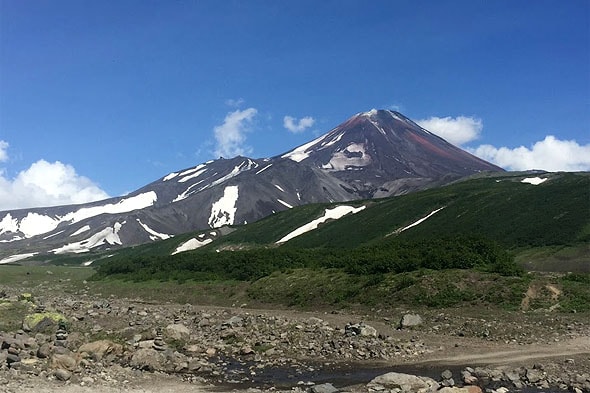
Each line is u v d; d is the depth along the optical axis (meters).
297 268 68.12
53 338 31.33
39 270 113.94
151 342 31.39
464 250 52.72
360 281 54.22
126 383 22.42
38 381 21.22
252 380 24.47
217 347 32.38
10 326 34.62
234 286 68.19
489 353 29.47
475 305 43.19
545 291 43.00
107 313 43.88
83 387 20.91
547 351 29.31
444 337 34.22
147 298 73.19
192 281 75.06
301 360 29.02
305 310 52.97
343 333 34.94
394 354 29.70
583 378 23.33
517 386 22.83
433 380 23.14
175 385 22.83
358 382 23.89
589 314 38.69
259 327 37.59
